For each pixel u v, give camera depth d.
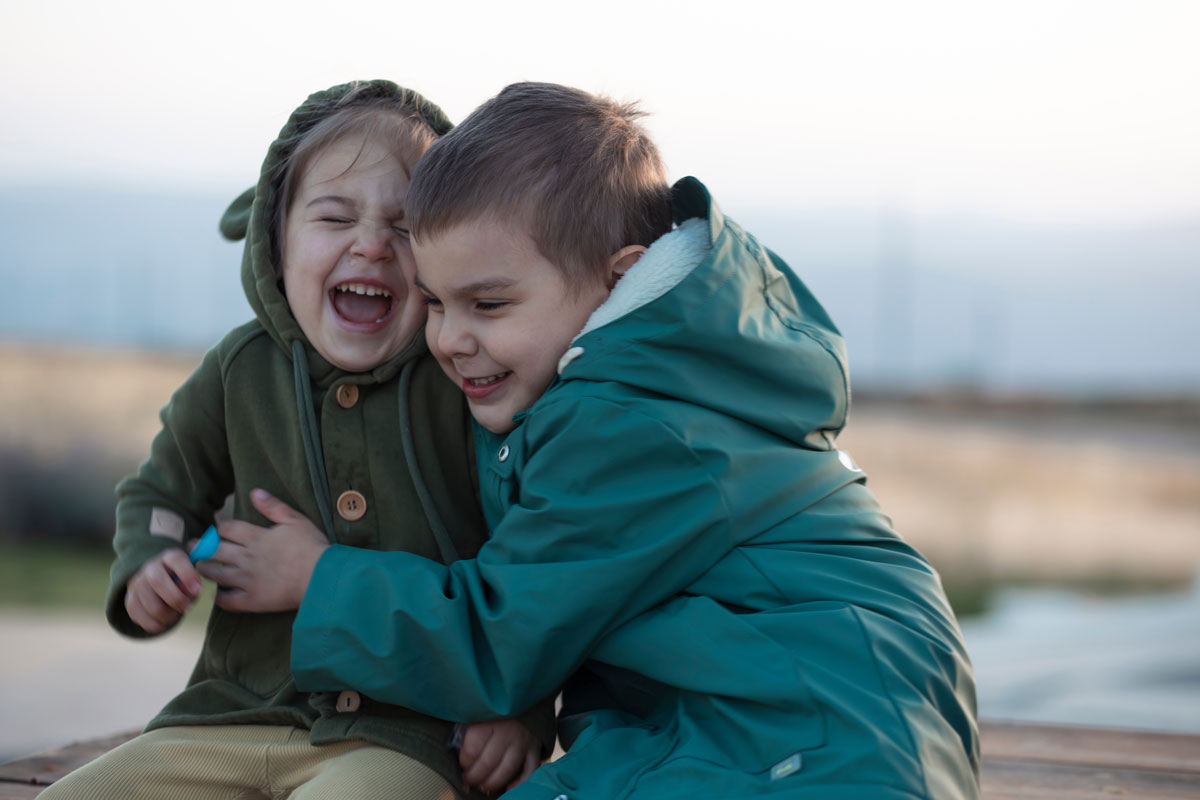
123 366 13.41
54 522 9.40
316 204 1.61
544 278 1.54
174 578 1.59
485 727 1.52
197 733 1.60
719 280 1.49
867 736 1.27
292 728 1.58
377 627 1.43
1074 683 4.45
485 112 1.59
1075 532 11.99
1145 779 2.03
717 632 1.38
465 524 1.72
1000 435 19.38
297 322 1.67
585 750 1.40
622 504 1.41
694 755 1.33
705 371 1.49
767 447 1.49
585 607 1.39
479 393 1.61
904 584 1.47
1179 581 9.25
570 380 1.51
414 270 1.65
